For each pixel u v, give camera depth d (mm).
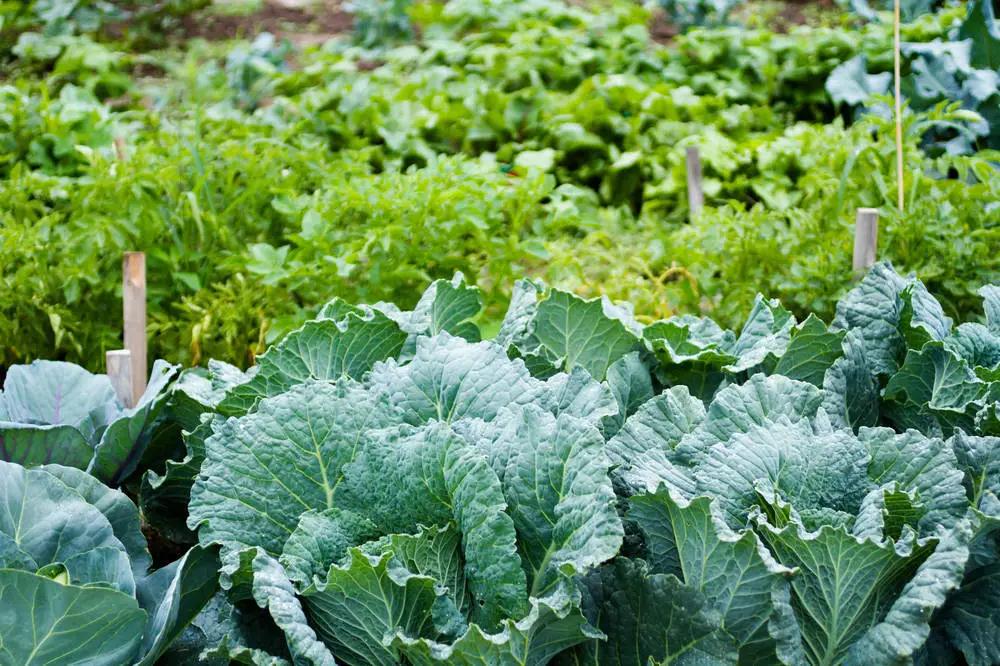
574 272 4535
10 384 3336
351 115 5348
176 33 7137
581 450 2918
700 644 2818
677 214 5074
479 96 5520
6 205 4508
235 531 3016
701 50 5840
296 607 2730
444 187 4445
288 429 3072
